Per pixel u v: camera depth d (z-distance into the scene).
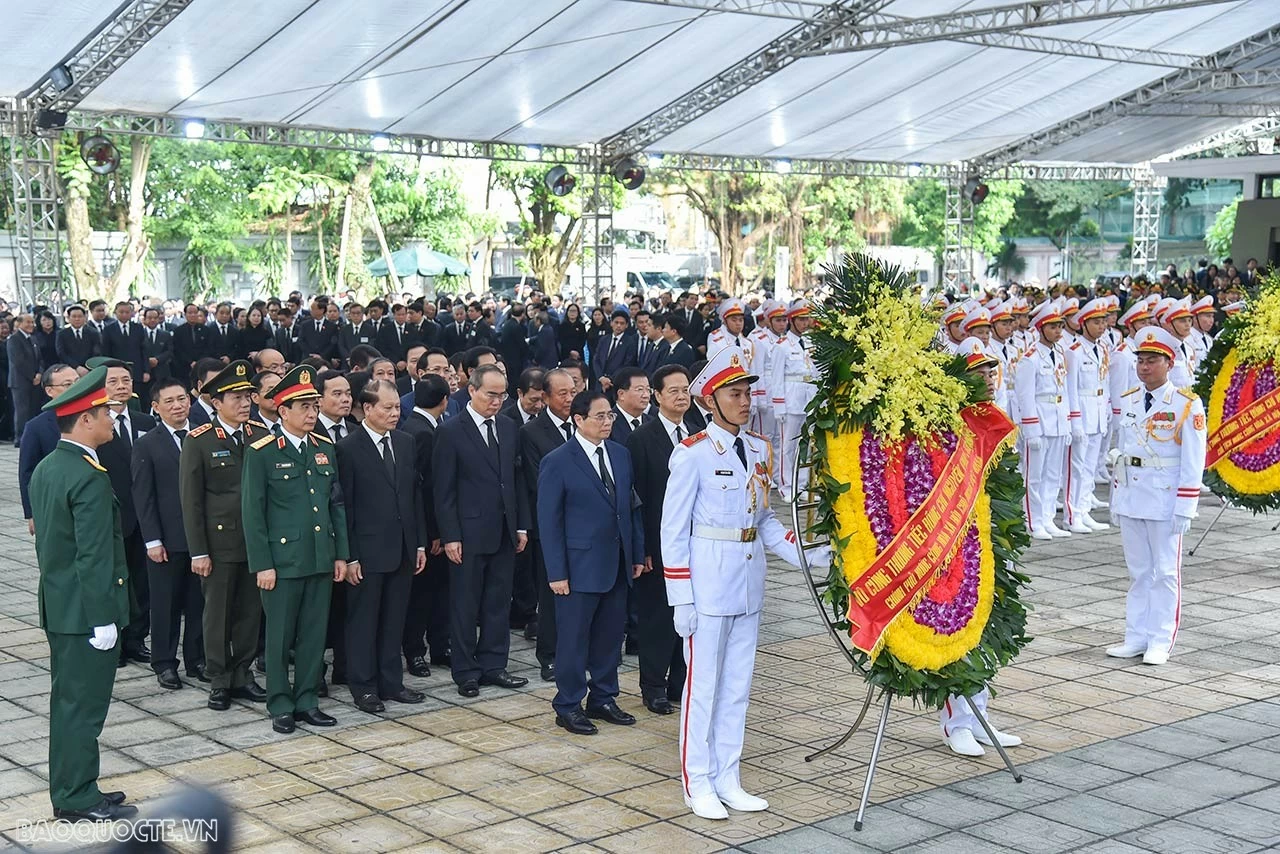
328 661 8.69
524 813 5.87
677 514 5.94
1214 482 11.22
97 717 5.78
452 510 7.62
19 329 19.02
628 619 8.70
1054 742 6.81
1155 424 8.20
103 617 5.63
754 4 18.88
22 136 19.45
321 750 6.74
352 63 18.45
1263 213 28.58
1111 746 6.73
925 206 45.78
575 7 17.56
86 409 5.75
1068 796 6.04
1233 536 12.45
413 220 37.44
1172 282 22.84
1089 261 49.38
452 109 21.20
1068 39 21.59
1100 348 13.33
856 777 6.34
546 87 20.64
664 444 7.42
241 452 7.49
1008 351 12.29
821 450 6.18
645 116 23.08
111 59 17.64
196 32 16.83
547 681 8.06
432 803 5.99
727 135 24.98
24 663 8.32
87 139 19.89
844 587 6.08
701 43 19.83
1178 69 23.73
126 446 8.42
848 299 6.28
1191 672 8.09
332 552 7.16
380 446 7.51
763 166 27.67
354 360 11.02
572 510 7.05
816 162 28.33
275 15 16.53
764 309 15.71
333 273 37.78
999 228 45.69
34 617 9.53
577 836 5.61
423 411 8.34
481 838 5.59
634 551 7.20
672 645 7.38
